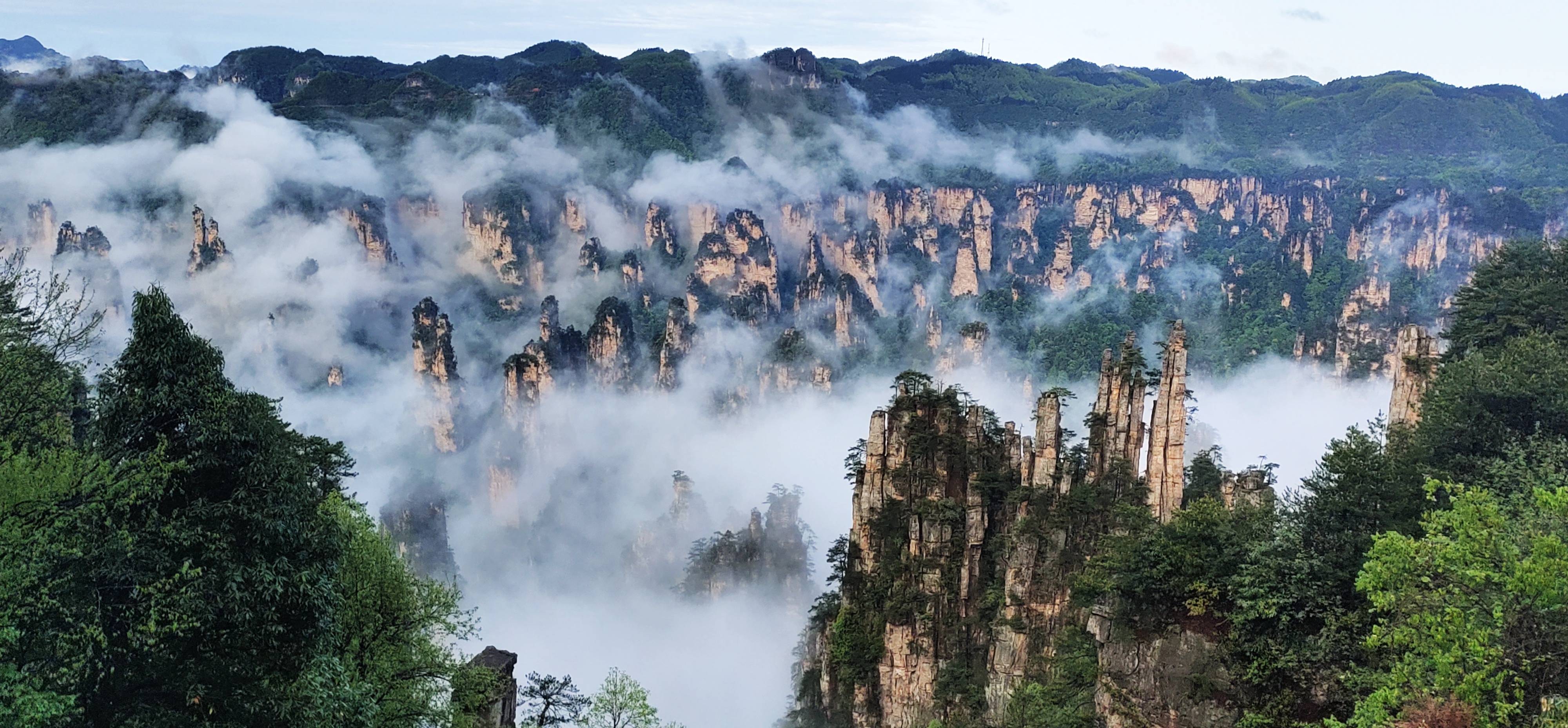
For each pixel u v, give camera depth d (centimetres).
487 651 6931
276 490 4169
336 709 4266
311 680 4091
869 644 9025
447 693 5619
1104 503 8238
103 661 3800
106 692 3900
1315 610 5178
